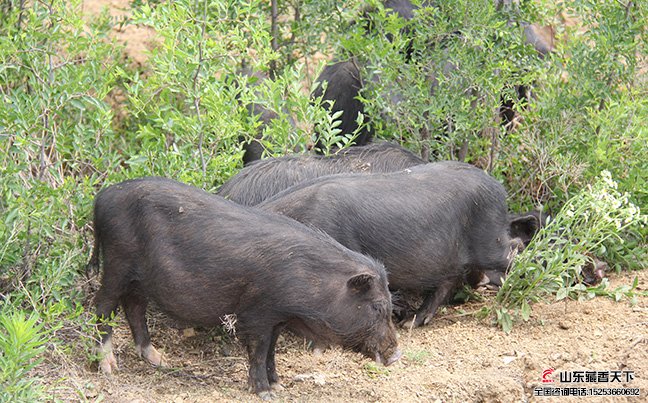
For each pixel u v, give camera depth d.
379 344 8.19
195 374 8.72
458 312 10.37
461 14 11.21
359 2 11.95
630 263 10.88
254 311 8.09
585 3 11.98
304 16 12.35
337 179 9.62
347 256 8.16
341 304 8.03
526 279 9.82
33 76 9.55
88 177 9.62
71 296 9.07
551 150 11.25
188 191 8.32
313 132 11.00
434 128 11.36
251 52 12.54
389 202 9.57
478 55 11.38
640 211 10.80
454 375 8.68
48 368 8.22
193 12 10.55
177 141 11.20
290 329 8.34
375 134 11.66
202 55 9.90
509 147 11.74
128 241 8.25
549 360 8.98
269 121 11.69
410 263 9.70
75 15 10.41
